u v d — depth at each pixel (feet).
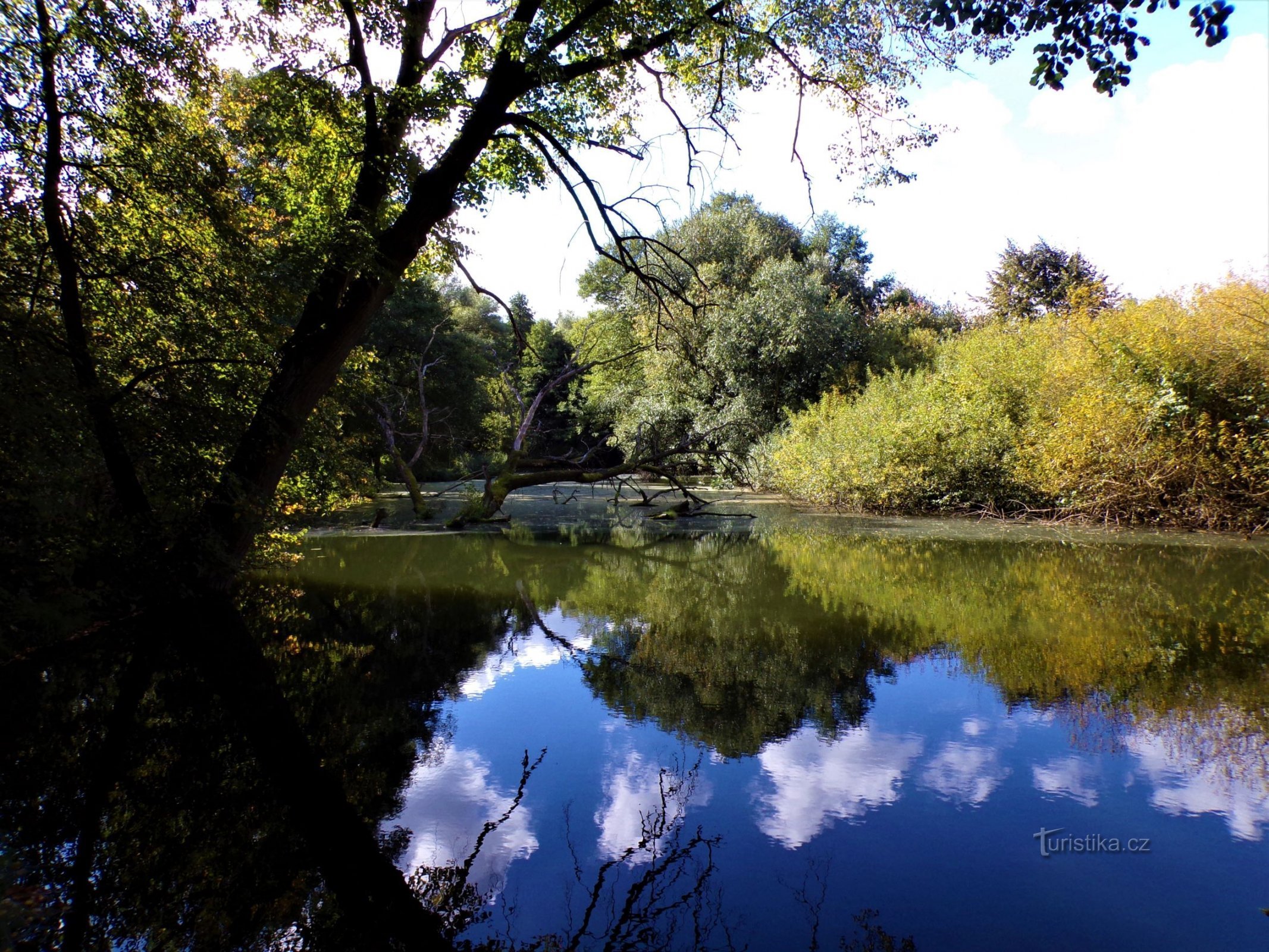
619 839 10.49
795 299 70.90
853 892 8.96
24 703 15.57
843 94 30.17
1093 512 41.37
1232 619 20.83
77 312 18.56
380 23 22.54
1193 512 37.96
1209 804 10.79
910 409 50.42
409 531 45.75
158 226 21.20
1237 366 35.42
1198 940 7.93
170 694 16.34
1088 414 39.06
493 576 31.37
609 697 16.52
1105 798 11.09
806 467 56.44
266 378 22.58
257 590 26.99
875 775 12.23
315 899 9.09
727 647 20.25
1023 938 8.01
